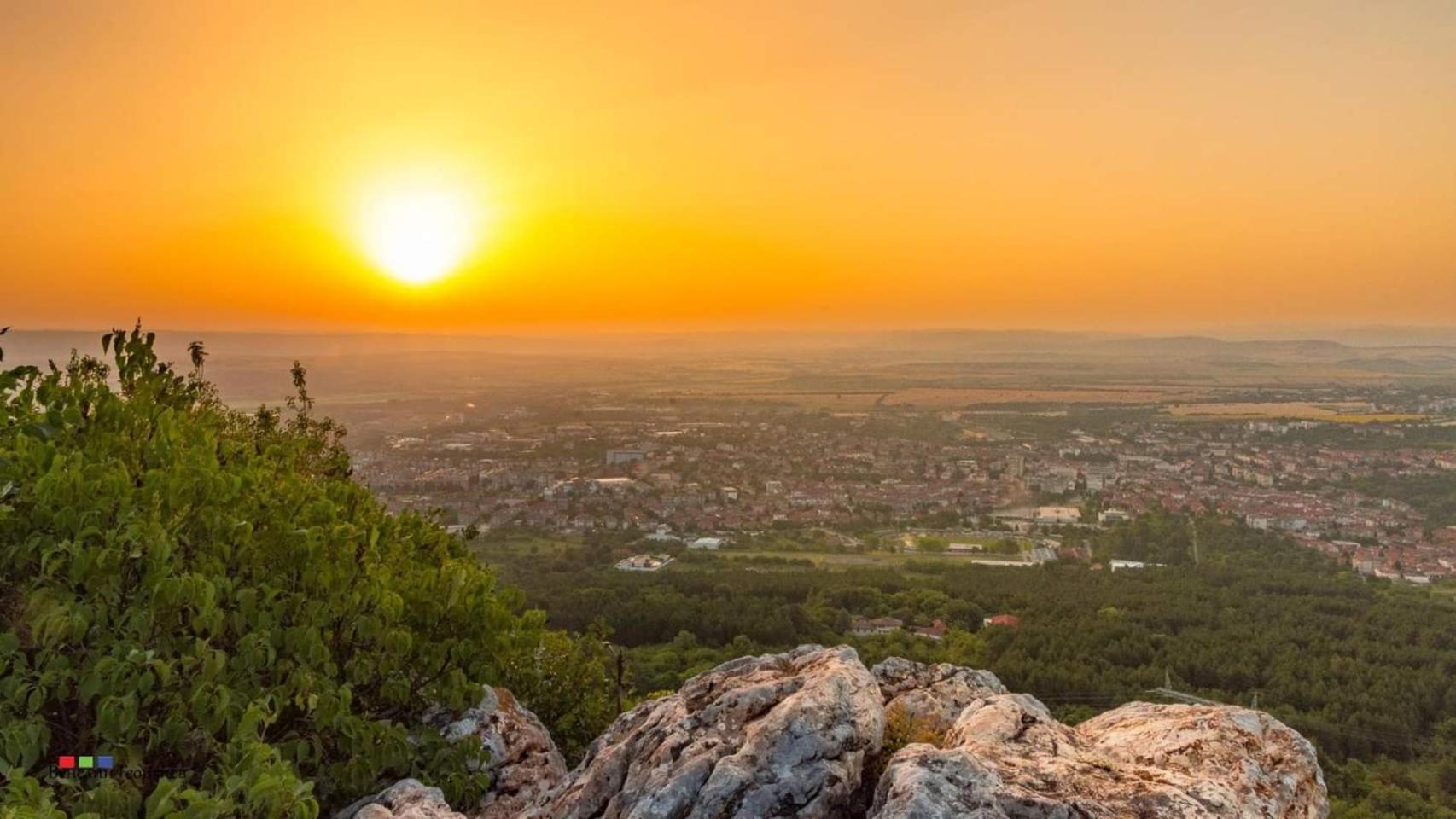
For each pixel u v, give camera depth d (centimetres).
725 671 816
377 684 890
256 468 964
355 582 850
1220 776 623
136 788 619
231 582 748
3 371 773
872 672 918
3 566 665
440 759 831
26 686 612
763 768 579
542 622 1163
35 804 518
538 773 904
